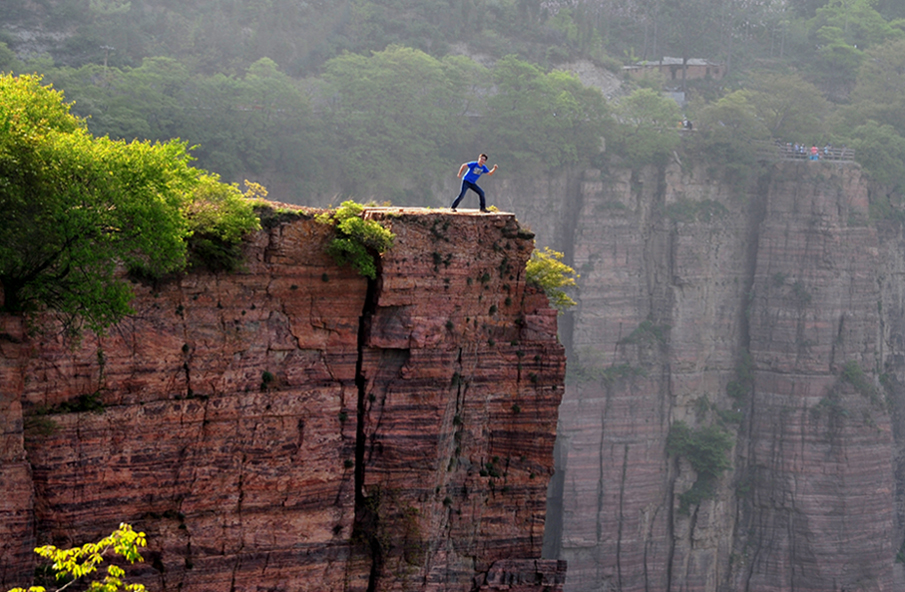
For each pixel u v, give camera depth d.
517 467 36.62
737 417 113.44
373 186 106.31
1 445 27.12
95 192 26.03
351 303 34.00
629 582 107.19
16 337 27.42
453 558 35.88
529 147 112.75
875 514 110.19
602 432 108.44
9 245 25.45
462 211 36.00
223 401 32.12
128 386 30.69
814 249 112.56
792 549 109.62
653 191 114.56
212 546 32.19
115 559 30.30
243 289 32.41
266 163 101.00
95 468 30.14
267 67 110.19
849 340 112.38
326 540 33.97
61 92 28.52
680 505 109.19
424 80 110.00
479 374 35.97
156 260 28.55
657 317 113.38
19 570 27.36
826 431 110.00
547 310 36.53
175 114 94.31
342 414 34.03
